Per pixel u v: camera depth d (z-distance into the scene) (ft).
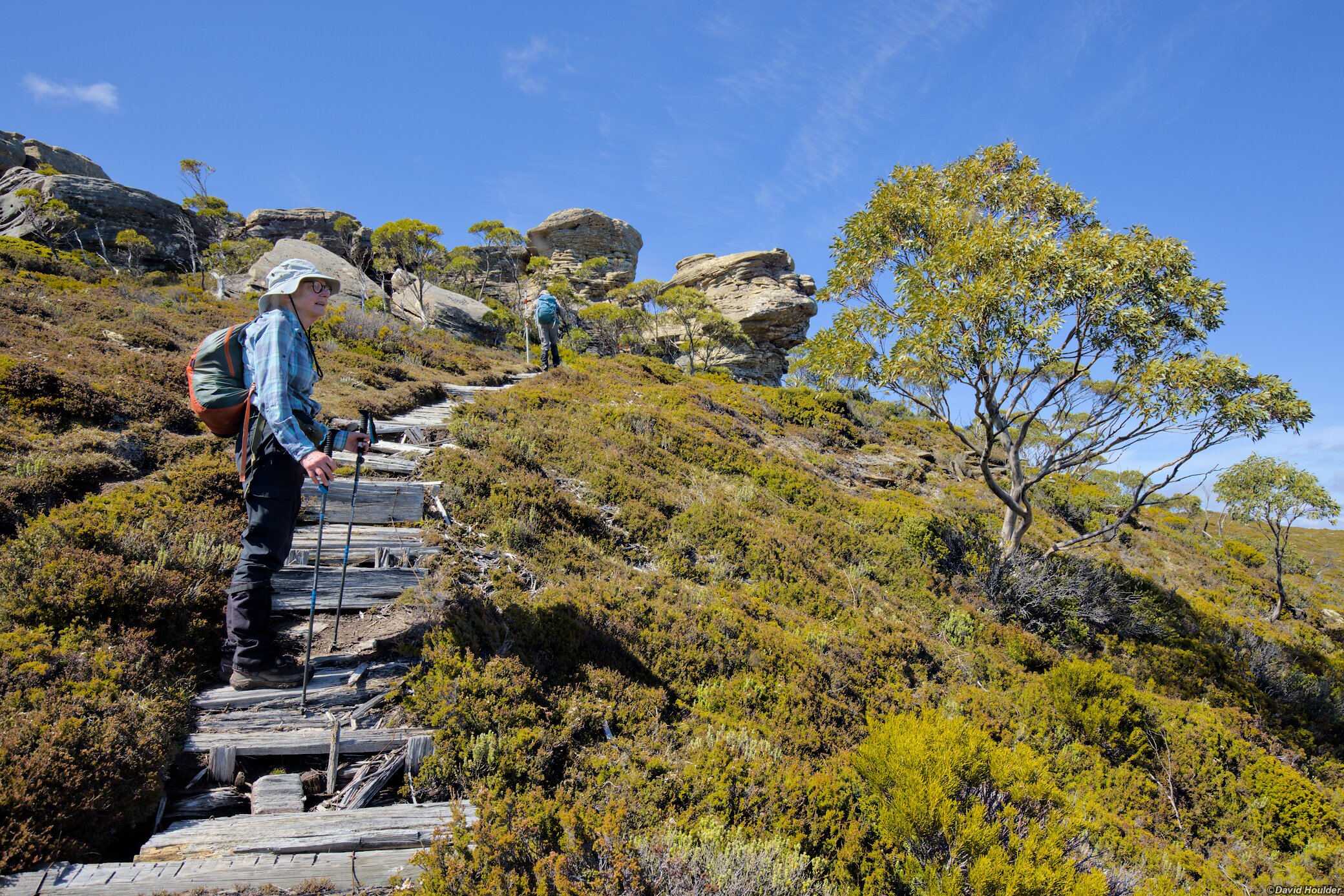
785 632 23.34
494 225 207.82
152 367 30.37
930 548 40.63
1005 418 44.88
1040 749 25.46
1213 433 41.52
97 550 14.48
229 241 168.86
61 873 8.33
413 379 47.73
